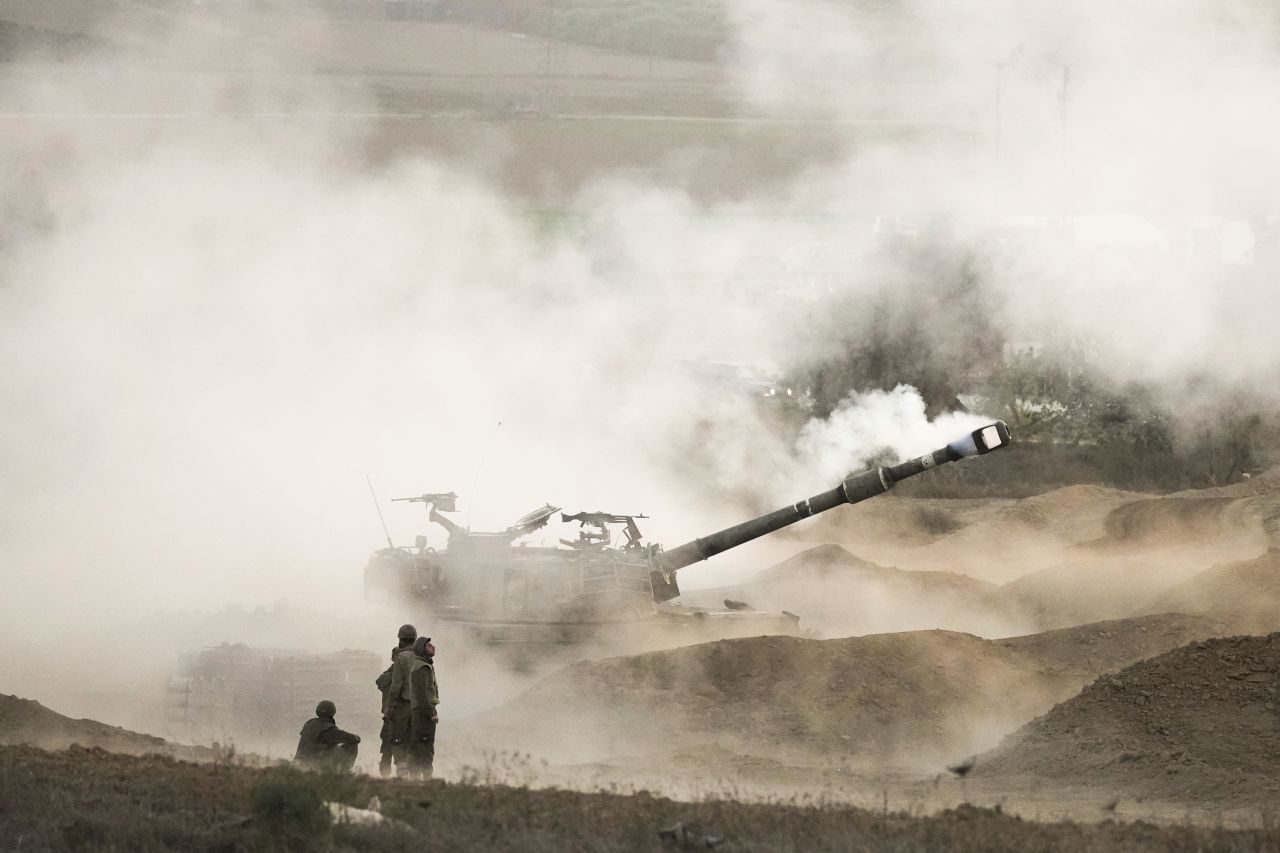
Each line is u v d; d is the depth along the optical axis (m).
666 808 59.62
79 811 54.81
